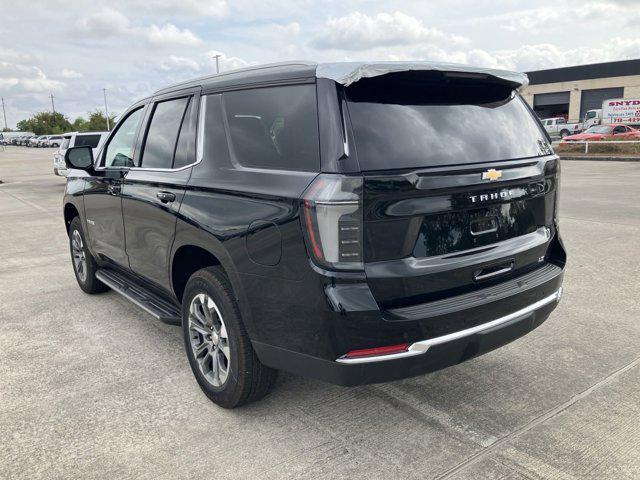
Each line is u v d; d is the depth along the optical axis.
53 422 3.14
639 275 5.78
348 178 2.40
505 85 3.14
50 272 6.61
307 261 2.50
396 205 2.47
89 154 4.61
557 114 53.88
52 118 106.56
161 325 4.70
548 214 3.28
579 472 2.61
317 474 2.63
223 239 2.94
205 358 3.36
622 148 27.47
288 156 2.71
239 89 3.13
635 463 2.67
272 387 3.17
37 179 21.83
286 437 2.95
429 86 2.83
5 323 4.79
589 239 7.55
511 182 2.89
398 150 2.56
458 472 2.63
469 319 2.67
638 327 4.39
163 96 3.94
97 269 5.32
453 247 2.70
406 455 2.77
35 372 3.80
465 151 2.78
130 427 3.08
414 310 2.55
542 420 3.07
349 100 2.56
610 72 48.19
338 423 3.08
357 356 2.48
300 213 2.50
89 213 4.91
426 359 2.57
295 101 2.74
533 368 3.71
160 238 3.67
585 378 3.55
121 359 4.00
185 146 3.51
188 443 2.91
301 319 2.58
